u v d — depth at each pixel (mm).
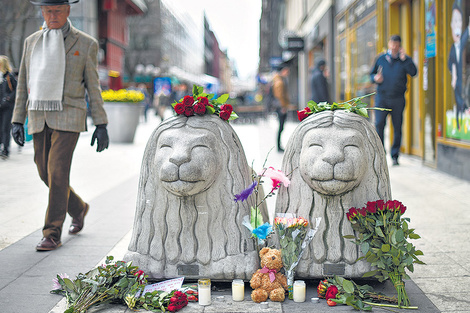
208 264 3332
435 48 8047
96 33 33875
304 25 22953
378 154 3346
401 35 10219
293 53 26938
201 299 3127
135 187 7285
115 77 39188
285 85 10898
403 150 10328
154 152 3391
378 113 8445
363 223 3166
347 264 3303
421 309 3066
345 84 14258
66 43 4336
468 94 6871
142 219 3412
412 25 9750
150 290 3250
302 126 3383
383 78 8336
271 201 6059
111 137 13820
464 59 6949
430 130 8414
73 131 4316
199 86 3555
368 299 3184
